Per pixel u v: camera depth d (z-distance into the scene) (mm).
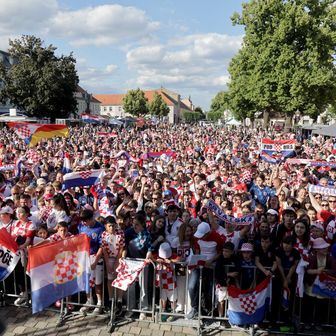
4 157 14836
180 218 6652
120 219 6531
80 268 5586
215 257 5629
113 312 5512
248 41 37219
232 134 40125
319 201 8477
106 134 29812
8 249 5859
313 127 35938
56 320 5641
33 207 8000
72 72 53688
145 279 5727
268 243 5633
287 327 5512
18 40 52344
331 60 34375
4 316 5727
